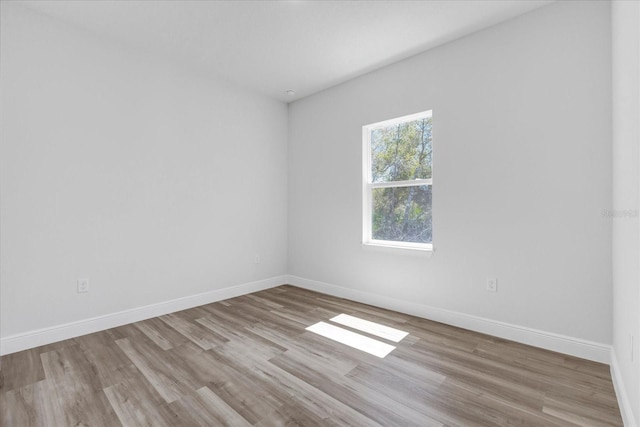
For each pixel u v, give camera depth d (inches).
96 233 106.2
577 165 86.0
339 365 82.8
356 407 65.4
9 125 89.6
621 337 67.0
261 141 159.5
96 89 105.9
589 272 84.9
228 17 97.2
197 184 134.0
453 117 109.3
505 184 98.3
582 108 85.2
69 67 100.2
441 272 113.3
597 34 83.0
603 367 80.6
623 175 63.7
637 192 50.2
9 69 89.5
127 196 113.3
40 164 94.8
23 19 91.6
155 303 121.0
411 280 121.9
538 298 93.0
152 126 119.9
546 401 66.9
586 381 74.4
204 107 135.9
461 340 97.9
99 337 101.0
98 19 98.3
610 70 81.1
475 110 104.3
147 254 118.8
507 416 62.1
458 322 108.9
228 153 145.3
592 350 84.1
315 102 157.9
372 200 138.7
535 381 74.6
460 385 73.2
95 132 105.7
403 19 97.8
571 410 64.0
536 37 92.3
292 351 91.0
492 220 101.2
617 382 67.7
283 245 171.8
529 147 93.8
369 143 139.6
